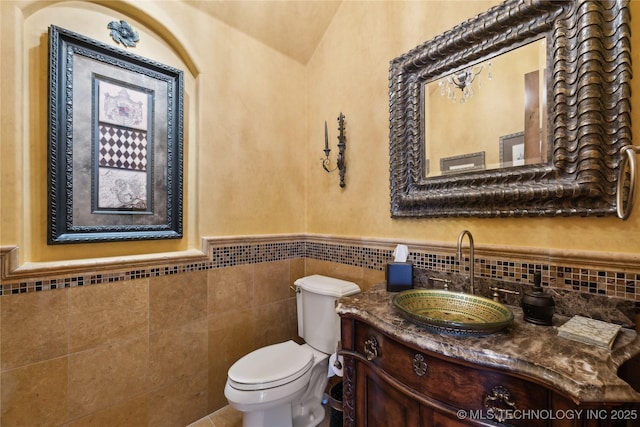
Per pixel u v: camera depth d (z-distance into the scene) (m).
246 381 1.24
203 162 1.63
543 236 1.05
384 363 0.95
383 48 1.60
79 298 1.23
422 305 1.09
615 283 0.90
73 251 1.26
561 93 0.97
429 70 1.37
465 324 0.79
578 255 0.97
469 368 0.75
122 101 1.37
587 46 0.91
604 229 0.93
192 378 1.57
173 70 1.53
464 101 1.26
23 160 1.14
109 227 1.34
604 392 0.56
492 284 1.16
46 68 1.18
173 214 1.55
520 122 1.09
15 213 1.11
